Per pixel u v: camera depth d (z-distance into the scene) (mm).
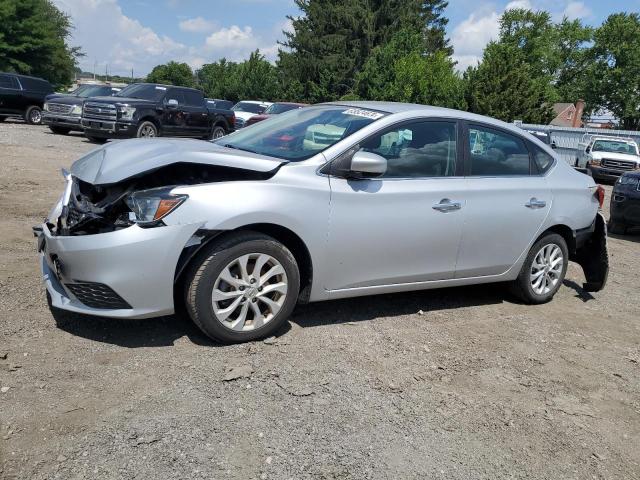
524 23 70688
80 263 3520
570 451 3195
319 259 4090
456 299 5504
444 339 4473
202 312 3719
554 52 74688
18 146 13742
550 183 5395
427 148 4641
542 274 5504
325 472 2764
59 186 8891
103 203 3756
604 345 4750
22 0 44000
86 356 3574
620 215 9977
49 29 46531
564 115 71125
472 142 4926
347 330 4406
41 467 2576
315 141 4355
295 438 2994
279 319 4016
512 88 42094
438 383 3758
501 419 3422
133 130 16484
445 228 4633
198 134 18766
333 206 4066
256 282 3871
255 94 66188
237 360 3711
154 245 3504
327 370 3729
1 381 3191
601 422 3533
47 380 3258
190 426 2982
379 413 3322
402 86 43625
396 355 4074
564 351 4523
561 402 3713
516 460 3057
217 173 3951
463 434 3225
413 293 5523
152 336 3924
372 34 56938
